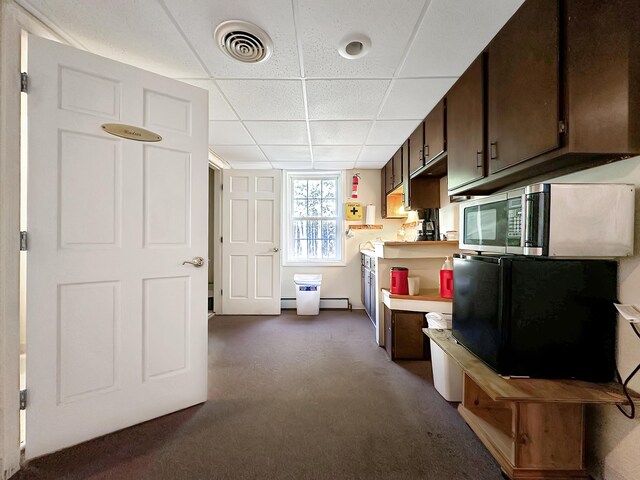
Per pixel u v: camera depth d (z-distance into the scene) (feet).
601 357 3.80
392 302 8.24
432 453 4.67
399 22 4.65
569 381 3.79
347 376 7.30
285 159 12.42
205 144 6.12
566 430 3.96
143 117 5.37
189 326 5.96
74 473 4.25
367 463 4.47
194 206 6.00
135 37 5.01
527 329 3.87
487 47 5.13
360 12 4.46
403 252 8.72
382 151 11.20
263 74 6.11
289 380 7.09
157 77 5.51
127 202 5.25
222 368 7.75
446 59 5.56
